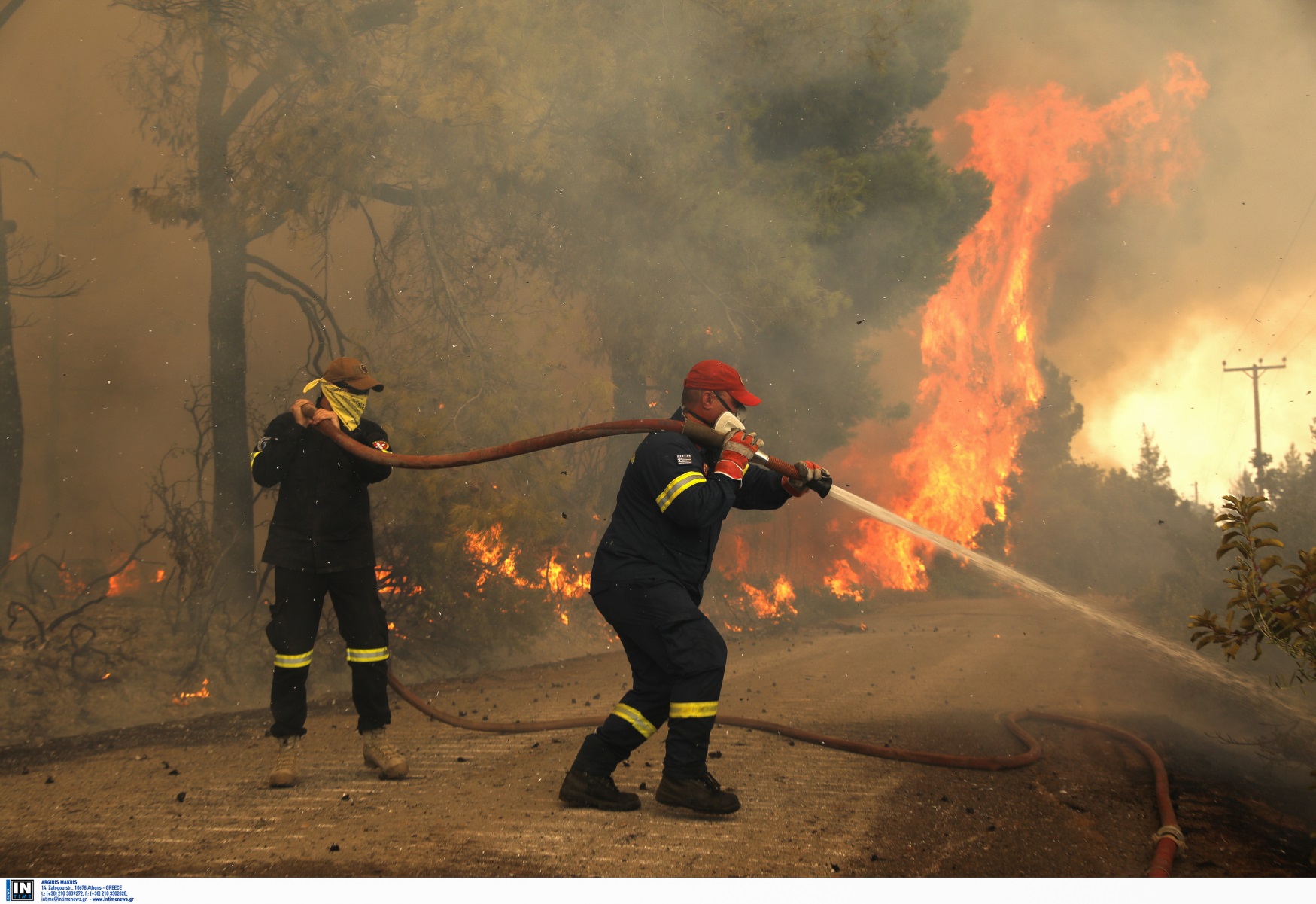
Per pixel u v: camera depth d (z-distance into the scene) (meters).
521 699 6.89
